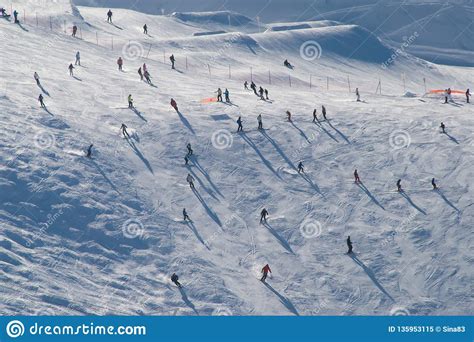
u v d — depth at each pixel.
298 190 184.12
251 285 151.75
